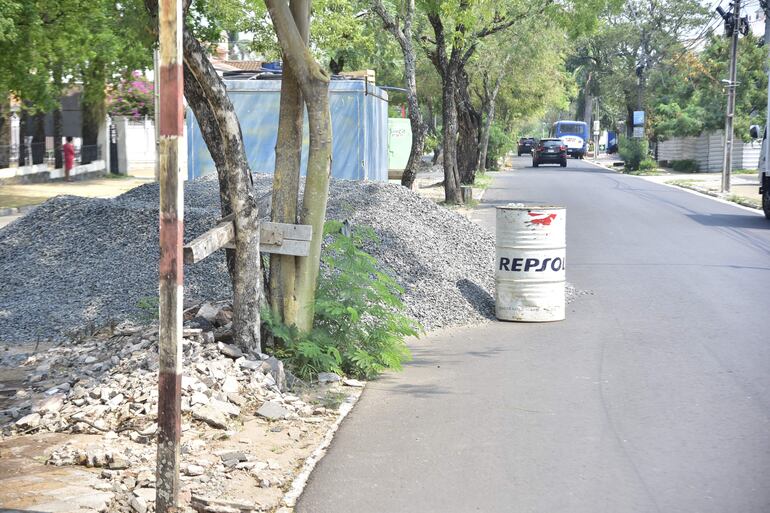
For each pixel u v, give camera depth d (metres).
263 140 29.16
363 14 35.38
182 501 6.35
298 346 10.04
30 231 16.53
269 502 6.43
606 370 10.60
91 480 6.75
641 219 30.12
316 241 10.46
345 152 29.03
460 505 6.39
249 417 8.48
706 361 11.02
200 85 9.26
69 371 9.95
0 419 8.48
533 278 13.68
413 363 11.16
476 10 30.08
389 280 11.12
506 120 75.62
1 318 12.91
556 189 46.22
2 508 6.12
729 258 20.73
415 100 29.94
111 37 32.44
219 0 33.66
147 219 16.25
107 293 13.65
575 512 6.25
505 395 9.51
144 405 8.31
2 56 29.78
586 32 31.44
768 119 30.52
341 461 7.36
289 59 10.00
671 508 6.32
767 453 7.51
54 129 47.31
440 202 35.28
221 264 14.05
